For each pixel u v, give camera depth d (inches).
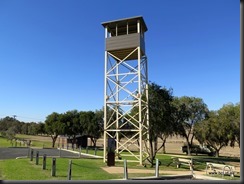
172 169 873.5
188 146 1927.9
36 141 2854.3
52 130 2484.0
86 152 1472.7
